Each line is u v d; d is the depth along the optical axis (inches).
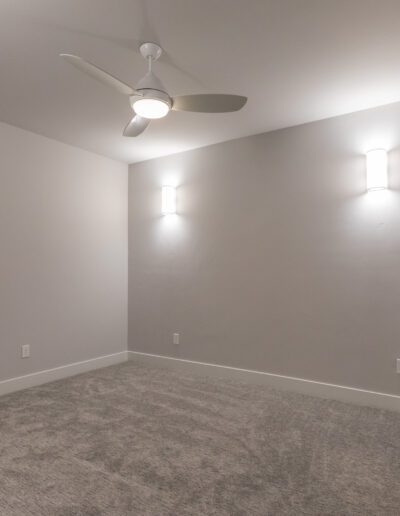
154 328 167.5
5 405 115.7
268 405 116.0
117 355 170.7
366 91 108.7
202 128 135.1
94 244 162.1
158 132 139.1
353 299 120.4
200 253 154.1
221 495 69.8
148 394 126.2
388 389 113.7
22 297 133.9
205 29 81.1
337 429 98.6
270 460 82.6
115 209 172.7
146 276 171.2
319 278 126.7
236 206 145.3
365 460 82.6
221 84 104.2
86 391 129.4
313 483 73.7
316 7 74.7
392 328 113.7
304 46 87.2
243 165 144.0
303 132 131.5
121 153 163.6
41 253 140.6
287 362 132.0
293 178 133.0
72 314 151.6
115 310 171.2
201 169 155.1
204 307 152.2
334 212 124.6
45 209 142.4
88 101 114.4
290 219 133.1
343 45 86.8
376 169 114.2
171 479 75.0
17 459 82.7
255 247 140.3
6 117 125.6
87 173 159.6
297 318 130.6
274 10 75.5
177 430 97.9
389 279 114.6
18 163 133.6
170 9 75.0
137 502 67.7
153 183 170.6
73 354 151.3
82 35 83.2
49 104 116.3
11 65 94.7
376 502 67.7
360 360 118.6
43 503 67.5
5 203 129.3
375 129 118.1
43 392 128.4
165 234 165.3
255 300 139.6
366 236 118.7
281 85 105.0
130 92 82.6
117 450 87.0
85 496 69.6
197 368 152.7
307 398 122.6
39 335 139.0
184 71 97.6
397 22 79.0
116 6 74.2
